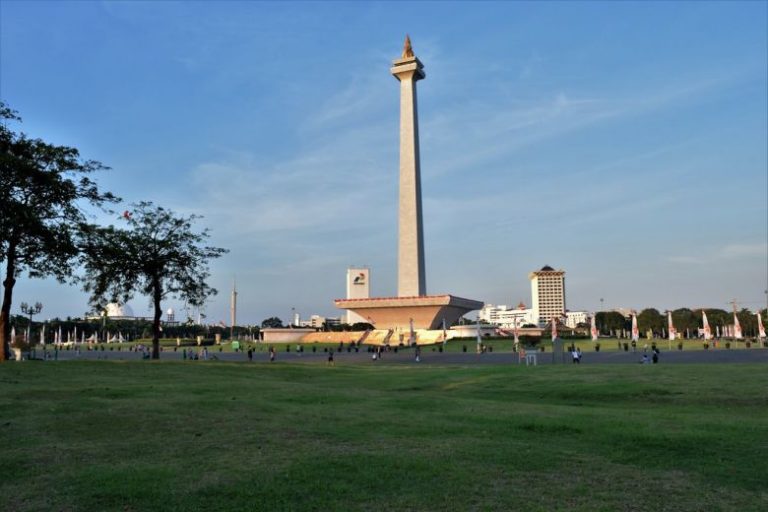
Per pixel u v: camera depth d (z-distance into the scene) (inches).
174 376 1406.3
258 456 524.4
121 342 7190.0
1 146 1675.7
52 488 432.1
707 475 478.0
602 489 435.2
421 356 3230.8
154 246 2364.7
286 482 443.5
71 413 751.1
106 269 2304.4
